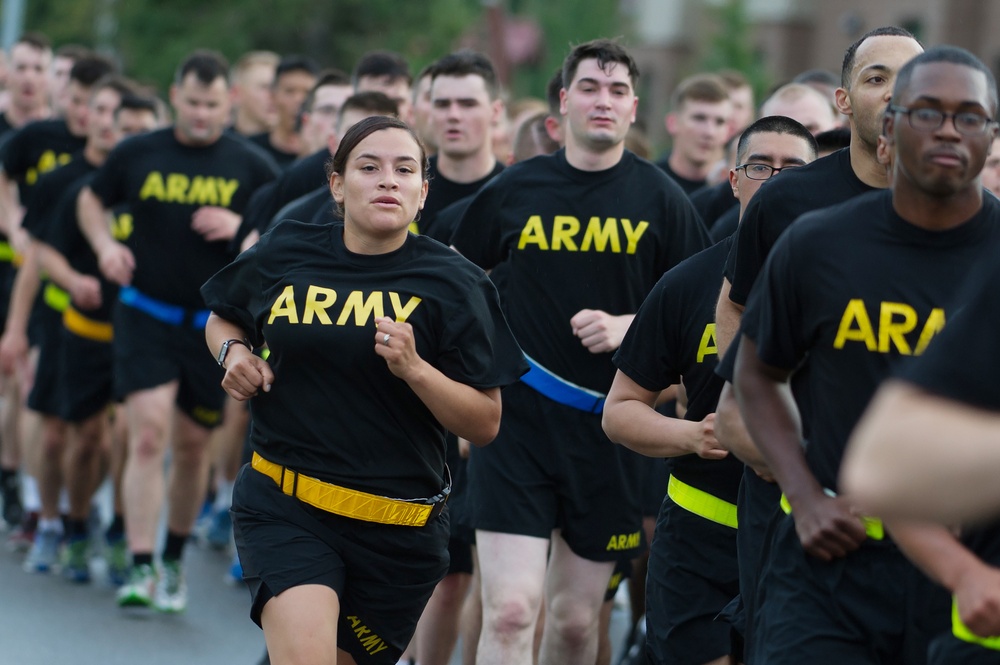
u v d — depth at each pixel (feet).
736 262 38.04
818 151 47.26
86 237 77.10
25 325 81.35
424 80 69.97
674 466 44.24
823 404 31.58
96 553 82.53
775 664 31.60
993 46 204.44
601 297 51.98
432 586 41.70
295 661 38.14
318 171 66.69
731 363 34.47
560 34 239.71
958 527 26.66
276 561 39.27
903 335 30.66
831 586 31.45
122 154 72.79
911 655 30.73
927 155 29.01
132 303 70.95
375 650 41.68
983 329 23.02
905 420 16.58
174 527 70.69
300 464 40.06
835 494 31.48
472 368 40.73
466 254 53.42
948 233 30.63
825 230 31.40
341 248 41.09
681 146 79.05
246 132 98.43
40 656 61.52
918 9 219.20
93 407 75.92
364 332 39.70
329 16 251.39
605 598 53.42
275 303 40.55
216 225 71.46
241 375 40.22
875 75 36.91
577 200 52.08
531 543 50.06
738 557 38.58
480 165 61.21
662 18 277.85
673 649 43.88
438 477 41.27
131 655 62.44
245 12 248.52
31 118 107.65
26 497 82.84
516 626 48.75
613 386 44.11
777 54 247.29
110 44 258.98
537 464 50.96
